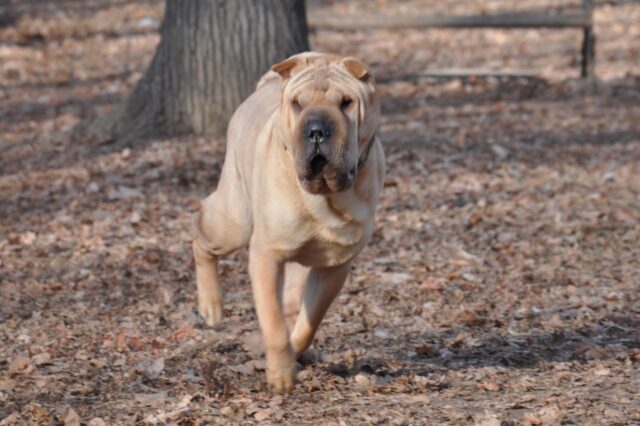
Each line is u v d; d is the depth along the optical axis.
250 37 15.56
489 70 21.25
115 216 12.52
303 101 6.09
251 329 8.88
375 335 8.75
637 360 7.84
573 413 6.61
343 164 5.98
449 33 25.59
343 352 8.26
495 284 10.23
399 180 14.05
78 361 8.16
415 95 19.72
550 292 9.95
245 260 10.98
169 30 15.74
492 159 15.12
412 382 7.39
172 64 15.72
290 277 7.86
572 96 19.53
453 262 10.93
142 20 27.11
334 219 6.57
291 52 15.80
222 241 7.68
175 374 7.82
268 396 7.12
